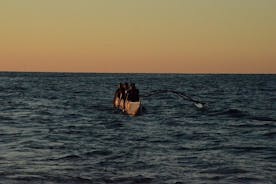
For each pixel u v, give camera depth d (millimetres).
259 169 18422
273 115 43562
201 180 16562
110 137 27734
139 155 21312
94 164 19016
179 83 155875
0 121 36156
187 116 42438
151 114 44250
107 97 69562
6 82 140125
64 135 28328
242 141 26391
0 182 15828
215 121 38156
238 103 59781
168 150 22922
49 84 128875
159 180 16438
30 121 36469
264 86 130750
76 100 62219
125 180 16359
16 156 20531
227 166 18906
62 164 18922
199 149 23359
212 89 105688
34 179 16250
